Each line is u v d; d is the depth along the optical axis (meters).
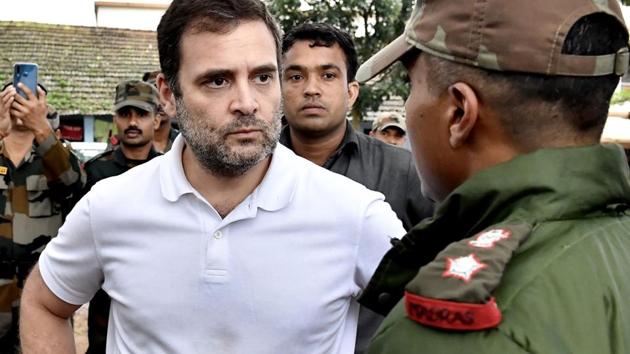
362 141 2.61
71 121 14.92
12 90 3.58
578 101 0.94
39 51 15.88
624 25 0.94
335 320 1.57
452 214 1.00
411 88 1.10
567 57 0.91
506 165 0.95
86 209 1.61
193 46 1.46
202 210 1.52
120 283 1.56
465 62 0.97
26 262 3.70
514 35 0.92
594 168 0.94
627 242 0.92
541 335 0.79
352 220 1.56
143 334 1.54
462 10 0.97
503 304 0.82
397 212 2.45
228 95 1.46
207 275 1.50
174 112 1.59
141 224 1.54
